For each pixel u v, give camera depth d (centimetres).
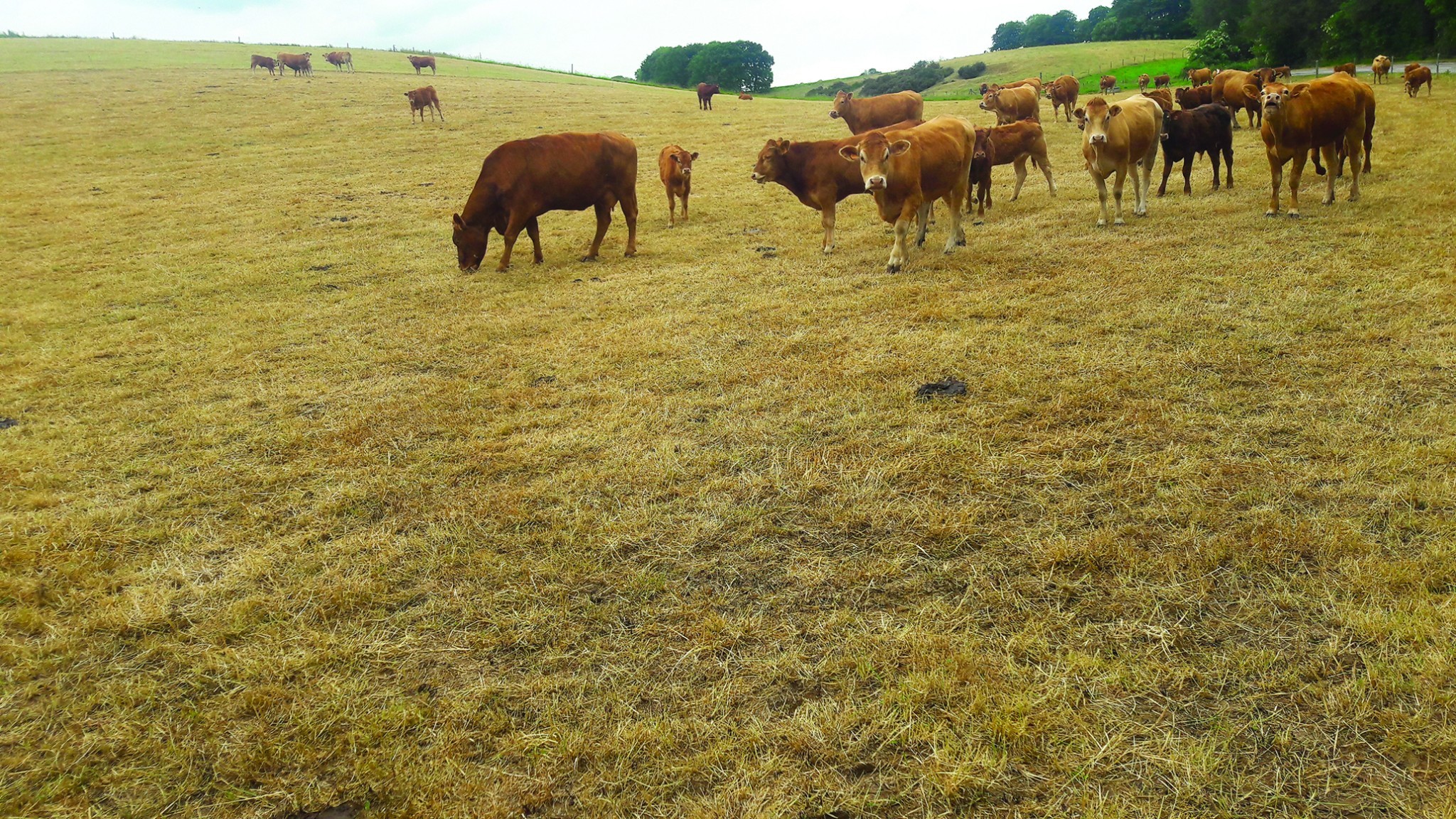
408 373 646
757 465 440
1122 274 710
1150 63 5416
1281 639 282
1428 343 504
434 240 1195
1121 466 404
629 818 236
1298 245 743
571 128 2366
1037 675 274
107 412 595
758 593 333
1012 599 314
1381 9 4122
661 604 330
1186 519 356
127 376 675
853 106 1722
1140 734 250
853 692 276
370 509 424
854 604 321
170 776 261
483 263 1037
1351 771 232
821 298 743
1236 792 228
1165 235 834
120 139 2234
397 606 342
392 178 1738
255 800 251
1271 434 421
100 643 326
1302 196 962
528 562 362
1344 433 412
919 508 381
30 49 4638
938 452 431
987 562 338
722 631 310
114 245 1251
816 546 361
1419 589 296
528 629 319
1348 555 320
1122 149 868
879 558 347
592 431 497
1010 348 566
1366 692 256
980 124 2112
